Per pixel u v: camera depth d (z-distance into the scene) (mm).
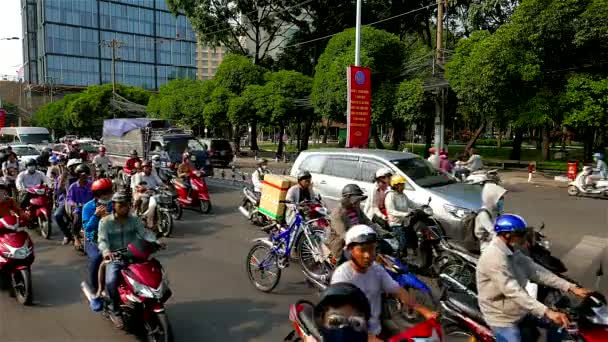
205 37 38750
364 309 2570
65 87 92438
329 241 5715
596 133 30047
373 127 27250
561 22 17578
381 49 23562
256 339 4863
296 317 3354
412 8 33875
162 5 106625
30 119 75312
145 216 9555
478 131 26344
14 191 11977
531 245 5227
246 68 33875
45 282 6801
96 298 5082
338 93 23922
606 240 9078
